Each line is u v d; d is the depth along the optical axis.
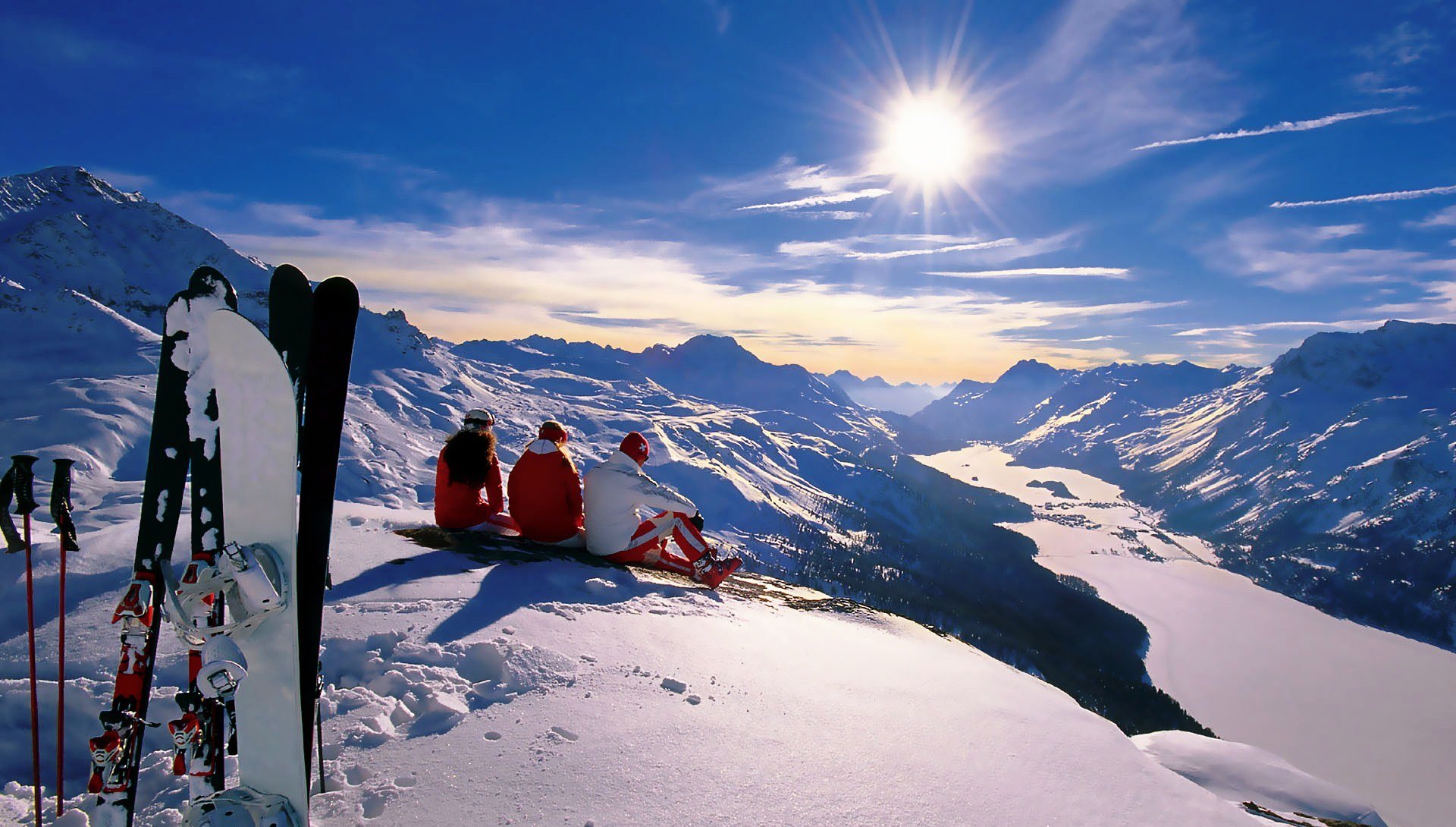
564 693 3.32
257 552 1.89
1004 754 3.60
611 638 4.14
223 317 2.04
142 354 183.75
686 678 3.72
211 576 1.83
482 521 6.39
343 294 2.26
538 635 3.98
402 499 129.12
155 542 2.25
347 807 2.33
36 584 4.22
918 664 5.30
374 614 4.05
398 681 3.25
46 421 118.50
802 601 7.04
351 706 3.02
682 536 6.42
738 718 3.34
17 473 2.12
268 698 1.93
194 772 2.02
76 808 2.41
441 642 3.73
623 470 6.28
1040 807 3.04
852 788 2.86
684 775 2.71
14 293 199.25
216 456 2.32
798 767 2.95
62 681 2.31
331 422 2.18
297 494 2.09
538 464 6.19
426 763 2.62
